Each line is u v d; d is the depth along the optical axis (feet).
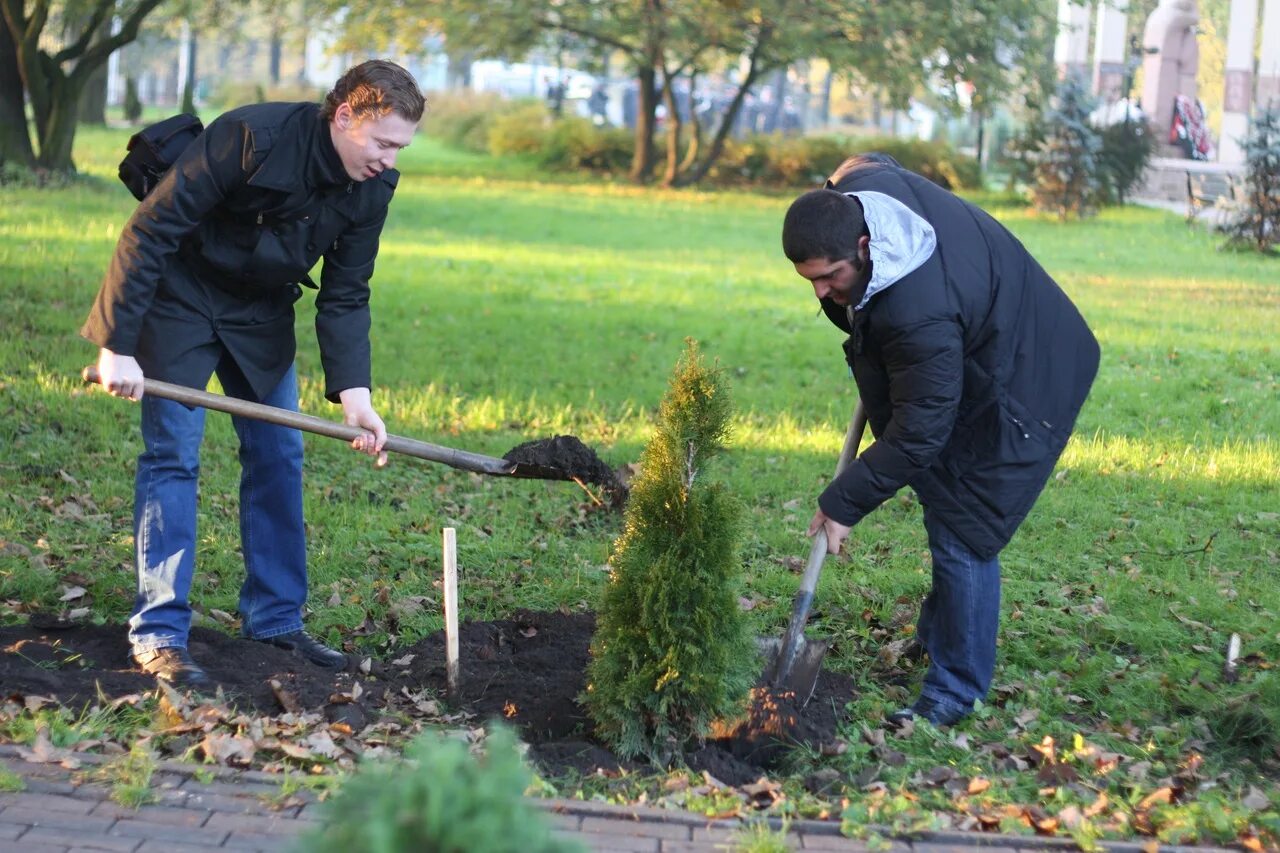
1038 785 12.80
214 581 18.29
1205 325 44.32
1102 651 17.10
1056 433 14.40
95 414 25.96
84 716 12.60
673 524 13.08
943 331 13.23
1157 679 15.87
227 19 103.19
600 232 72.33
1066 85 89.61
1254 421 30.78
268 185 13.24
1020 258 14.06
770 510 23.22
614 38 106.01
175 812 10.67
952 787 12.61
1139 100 113.91
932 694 14.90
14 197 63.87
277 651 15.43
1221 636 17.44
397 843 5.12
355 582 18.78
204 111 176.24
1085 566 20.47
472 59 115.34
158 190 13.14
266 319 14.48
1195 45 112.78
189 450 14.33
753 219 84.69
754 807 11.62
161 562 14.25
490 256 58.29
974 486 14.37
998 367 13.88
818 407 32.12
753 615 17.66
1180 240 75.20
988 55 100.58
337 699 13.74
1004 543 14.61
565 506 22.71
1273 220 68.44
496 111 139.85
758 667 13.52
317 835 5.28
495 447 26.43
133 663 14.51
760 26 101.04
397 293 45.68
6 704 12.62
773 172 115.44
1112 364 37.50
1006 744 14.02
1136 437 28.86
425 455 14.46
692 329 41.98
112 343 13.25
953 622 14.89
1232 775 13.37
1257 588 19.62
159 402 14.07
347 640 16.74
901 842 11.02
